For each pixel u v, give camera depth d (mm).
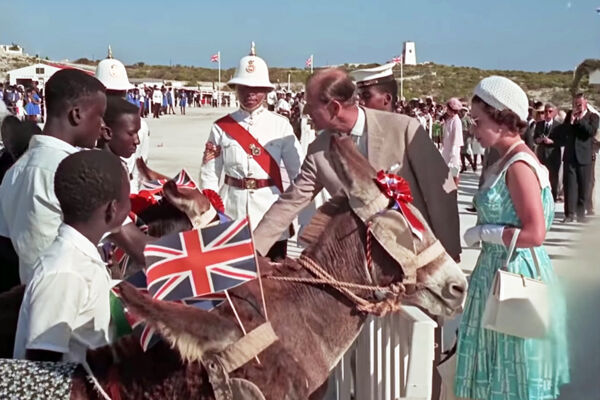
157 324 2375
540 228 3527
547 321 3566
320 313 2766
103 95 3576
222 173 6309
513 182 3605
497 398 3668
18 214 3369
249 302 2643
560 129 12586
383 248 2797
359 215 2777
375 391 4168
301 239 2896
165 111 53125
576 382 5168
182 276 2570
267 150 6164
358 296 2803
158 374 2510
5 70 70188
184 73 88250
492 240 3664
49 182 3307
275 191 6180
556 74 53781
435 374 4648
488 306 3559
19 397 2475
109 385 2512
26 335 2662
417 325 3455
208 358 2471
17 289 3051
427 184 4277
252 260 2588
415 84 61750
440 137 23828
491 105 3668
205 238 2643
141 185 4414
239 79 6156
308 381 2691
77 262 2730
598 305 6344
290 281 2770
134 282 2973
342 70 4312
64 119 3480
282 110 25328
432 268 2859
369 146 4250
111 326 2932
